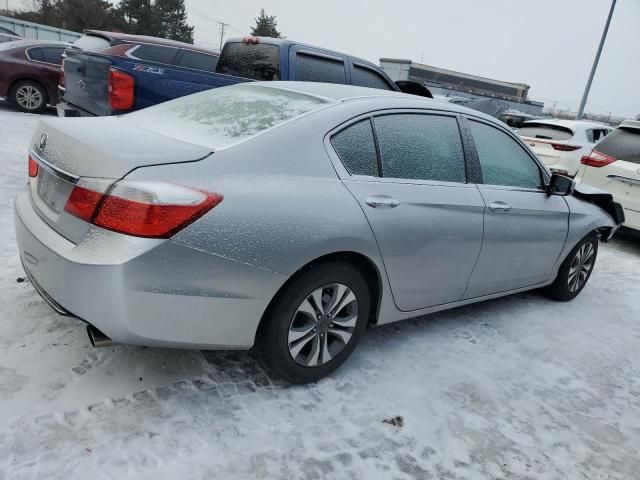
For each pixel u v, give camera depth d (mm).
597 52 19734
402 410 2604
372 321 2961
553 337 3723
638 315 4422
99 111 5984
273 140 2439
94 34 8242
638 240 7438
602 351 3611
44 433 2102
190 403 2410
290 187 2375
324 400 2586
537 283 4121
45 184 2438
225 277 2176
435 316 3783
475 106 16734
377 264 2707
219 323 2248
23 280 3311
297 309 2480
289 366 2547
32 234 2314
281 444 2250
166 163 2139
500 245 3453
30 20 48875
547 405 2859
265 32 61875
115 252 1996
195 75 5898
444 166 3148
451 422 2576
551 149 8609
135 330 2082
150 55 7992
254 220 2215
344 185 2580
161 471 2010
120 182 2021
